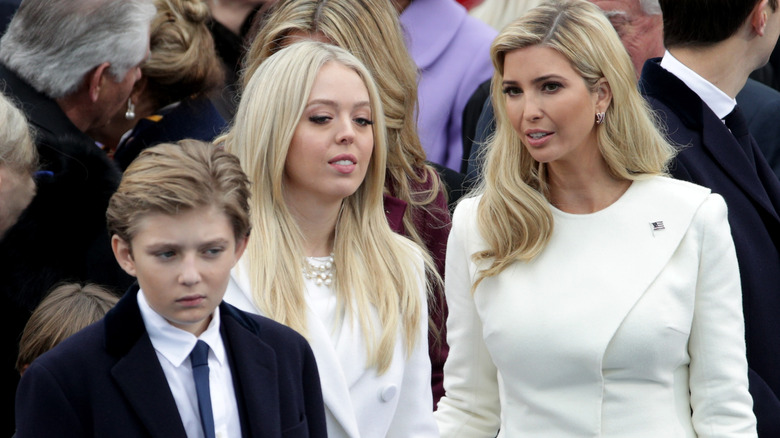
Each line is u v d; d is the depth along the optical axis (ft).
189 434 30.04
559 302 40.11
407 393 40.88
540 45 39.06
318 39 48.47
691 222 40.40
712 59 49.67
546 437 40.42
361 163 39.58
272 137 39.11
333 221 41.04
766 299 46.50
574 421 39.81
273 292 38.52
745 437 39.70
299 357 32.68
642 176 41.39
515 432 41.32
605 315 39.45
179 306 28.66
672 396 40.37
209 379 30.40
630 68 40.34
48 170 43.29
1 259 41.29
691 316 40.04
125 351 29.58
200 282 28.63
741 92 62.39
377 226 41.47
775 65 80.79
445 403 44.27
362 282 40.24
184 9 57.31
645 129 41.06
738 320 40.55
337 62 39.81
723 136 47.98
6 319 41.27
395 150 48.11
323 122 39.06
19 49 50.24
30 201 41.88
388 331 39.52
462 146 66.13
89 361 29.27
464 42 67.72
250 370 31.01
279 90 39.17
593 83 39.50
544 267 40.88
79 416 28.86
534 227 41.04
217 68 59.26
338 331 39.50
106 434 28.84
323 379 38.17
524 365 40.50
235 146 40.34
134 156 58.03
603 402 39.81
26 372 29.19
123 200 28.66
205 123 59.26
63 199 42.09
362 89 39.75
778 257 47.32
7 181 41.32
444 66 67.05
